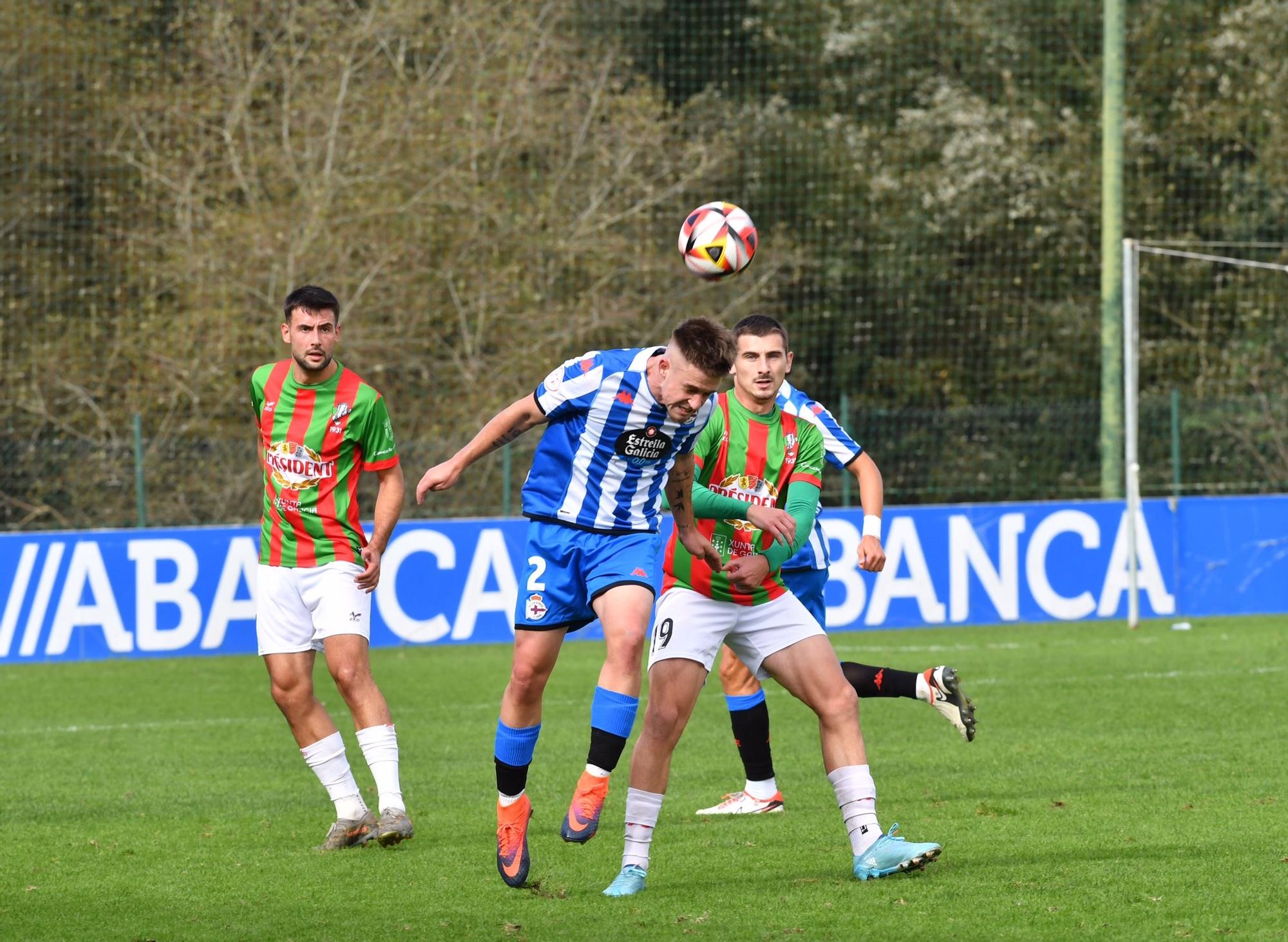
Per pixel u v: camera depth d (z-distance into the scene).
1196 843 19.88
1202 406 62.34
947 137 90.62
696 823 22.41
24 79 72.69
